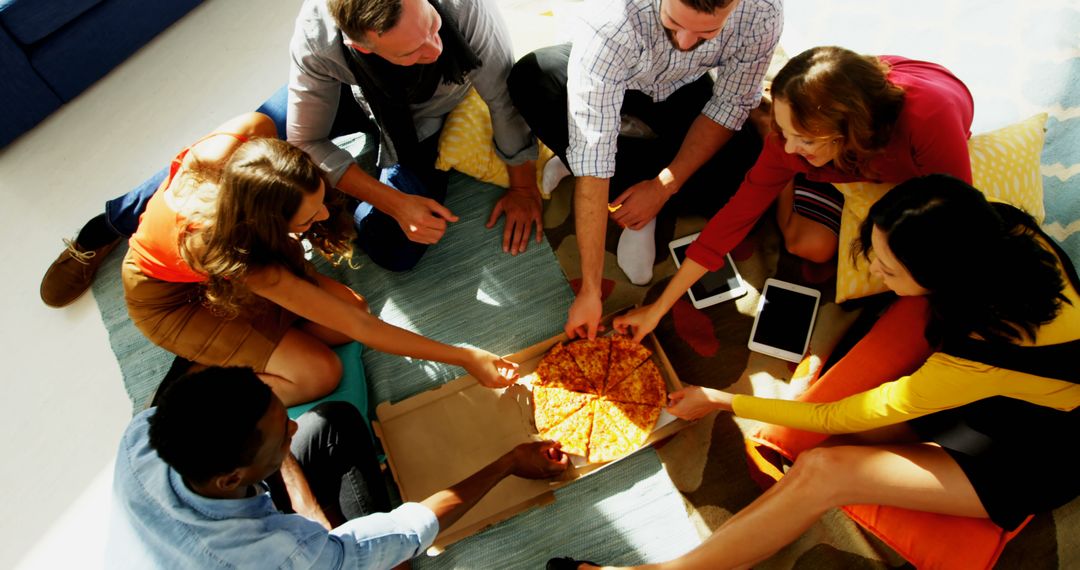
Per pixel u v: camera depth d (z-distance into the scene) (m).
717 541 1.49
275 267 1.46
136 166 2.44
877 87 1.28
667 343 1.95
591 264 1.73
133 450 1.16
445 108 2.05
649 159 2.01
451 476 1.78
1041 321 1.13
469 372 1.78
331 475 1.54
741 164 1.94
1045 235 1.25
